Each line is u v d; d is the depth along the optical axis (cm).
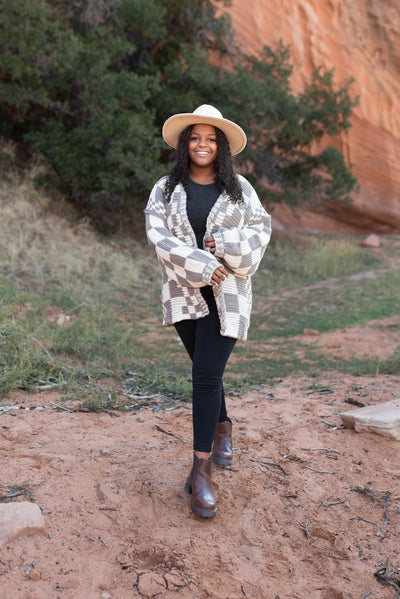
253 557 223
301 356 609
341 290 1045
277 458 304
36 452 285
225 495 261
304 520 249
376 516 254
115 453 296
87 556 212
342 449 317
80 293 789
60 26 1131
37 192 1063
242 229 254
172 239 241
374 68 1641
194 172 261
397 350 560
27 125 1208
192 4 1295
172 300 252
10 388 385
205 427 245
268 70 1336
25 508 219
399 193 1750
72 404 377
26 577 195
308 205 1781
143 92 1088
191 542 226
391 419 324
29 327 534
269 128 1235
